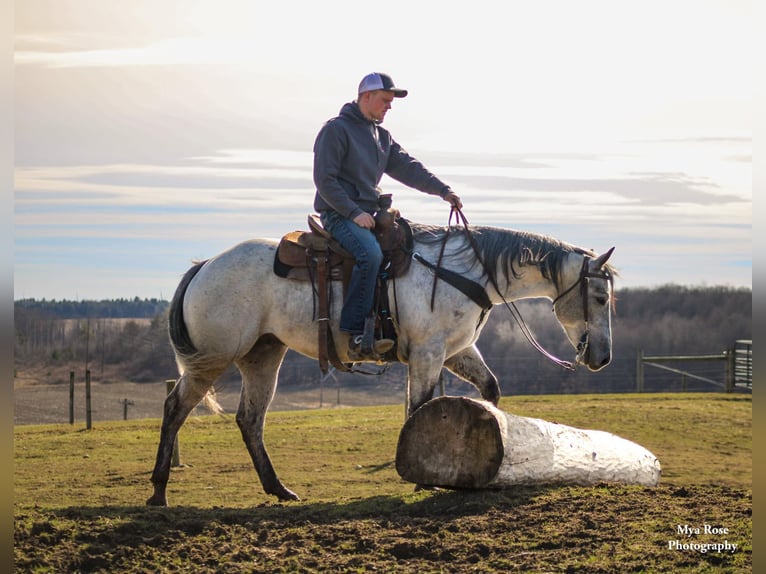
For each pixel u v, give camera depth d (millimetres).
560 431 6859
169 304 7312
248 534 5672
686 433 14508
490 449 6254
